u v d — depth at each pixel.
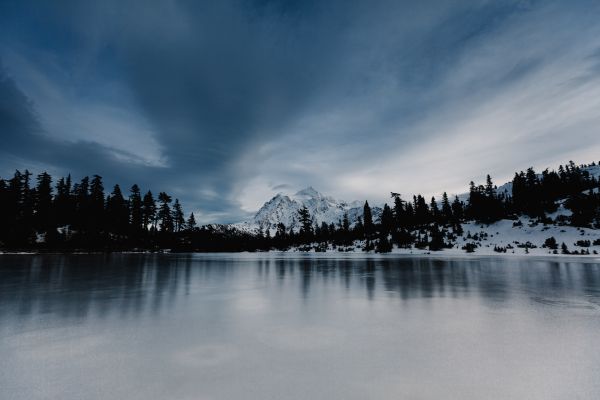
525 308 11.58
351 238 116.50
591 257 50.69
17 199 80.00
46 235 75.69
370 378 5.59
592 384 5.33
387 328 8.91
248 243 129.00
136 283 18.89
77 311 11.09
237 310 11.36
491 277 22.30
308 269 30.09
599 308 11.56
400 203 120.50
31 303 12.52
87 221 85.38
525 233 78.25
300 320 9.87
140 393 5.04
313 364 6.25
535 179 110.50
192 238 113.06
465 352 6.92
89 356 6.70
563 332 8.46
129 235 94.69
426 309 11.47
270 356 6.71
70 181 94.44
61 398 4.88
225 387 5.24
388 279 21.28
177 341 7.74
